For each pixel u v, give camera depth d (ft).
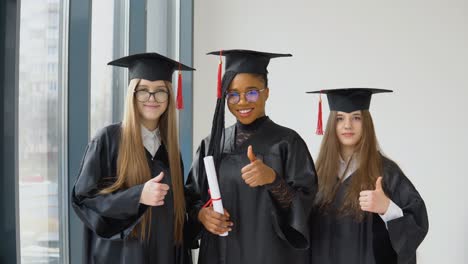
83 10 7.70
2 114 6.06
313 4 13.52
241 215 6.97
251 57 6.98
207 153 7.28
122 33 10.23
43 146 7.63
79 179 6.36
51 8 7.71
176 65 6.88
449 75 13.05
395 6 13.25
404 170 13.26
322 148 8.07
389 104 13.30
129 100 6.58
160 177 6.14
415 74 13.19
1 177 6.13
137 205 6.03
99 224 6.15
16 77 6.08
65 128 7.98
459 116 13.00
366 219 7.51
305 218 6.75
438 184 13.11
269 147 7.11
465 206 12.96
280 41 13.56
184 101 12.66
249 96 6.97
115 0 9.99
